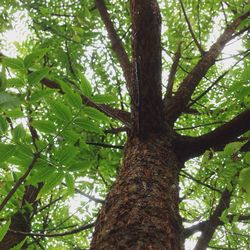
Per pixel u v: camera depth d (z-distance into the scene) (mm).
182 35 4816
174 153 2359
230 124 2281
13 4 4473
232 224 2996
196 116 4750
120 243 1468
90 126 1653
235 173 2236
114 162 3586
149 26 2143
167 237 1556
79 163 1786
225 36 3539
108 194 1914
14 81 1479
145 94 2293
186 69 4891
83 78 1588
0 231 1557
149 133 2357
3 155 1642
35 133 2443
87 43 4727
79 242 4422
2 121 1581
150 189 1847
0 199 2795
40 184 3426
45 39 4402
